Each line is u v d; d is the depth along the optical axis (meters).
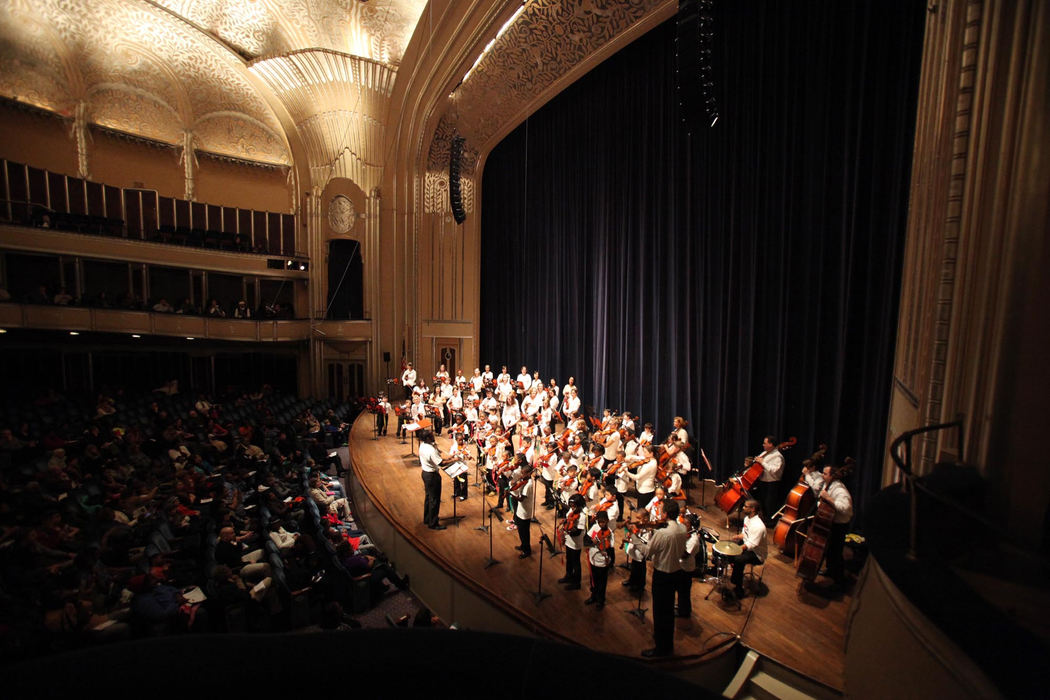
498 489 9.19
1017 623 1.81
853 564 6.64
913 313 4.52
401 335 19.78
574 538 6.32
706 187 10.76
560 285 16.25
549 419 11.50
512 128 17.72
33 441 10.58
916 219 4.91
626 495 9.54
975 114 2.76
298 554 7.40
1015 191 2.33
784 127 8.87
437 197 19.81
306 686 1.12
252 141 20.06
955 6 3.31
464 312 20.72
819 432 8.31
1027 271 2.26
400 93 18.08
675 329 11.75
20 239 14.07
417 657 1.20
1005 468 2.33
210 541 7.46
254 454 11.88
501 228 19.94
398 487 10.12
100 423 11.86
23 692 0.96
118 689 1.00
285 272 19.92
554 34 12.59
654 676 1.13
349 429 16.12
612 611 5.93
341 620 6.52
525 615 5.82
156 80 17.53
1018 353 2.29
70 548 7.11
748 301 9.75
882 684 2.40
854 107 7.71
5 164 15.06
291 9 16.81
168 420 13.16
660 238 12.08
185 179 18.95
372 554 8.54
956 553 2.28
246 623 6.36
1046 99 2.21
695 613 5.85
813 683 4.79
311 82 18.12
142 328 15.72
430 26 15.03
